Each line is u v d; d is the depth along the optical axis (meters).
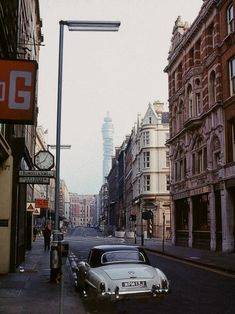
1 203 16.88
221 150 30.94
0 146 14.69
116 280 9.49
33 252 29.41
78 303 10.55
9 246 16.91
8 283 13.79
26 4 25.11
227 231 29.56
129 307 10.56
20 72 9.71
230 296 12.17
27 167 25.11
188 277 16.73
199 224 36.41
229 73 30.97
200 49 37.19
